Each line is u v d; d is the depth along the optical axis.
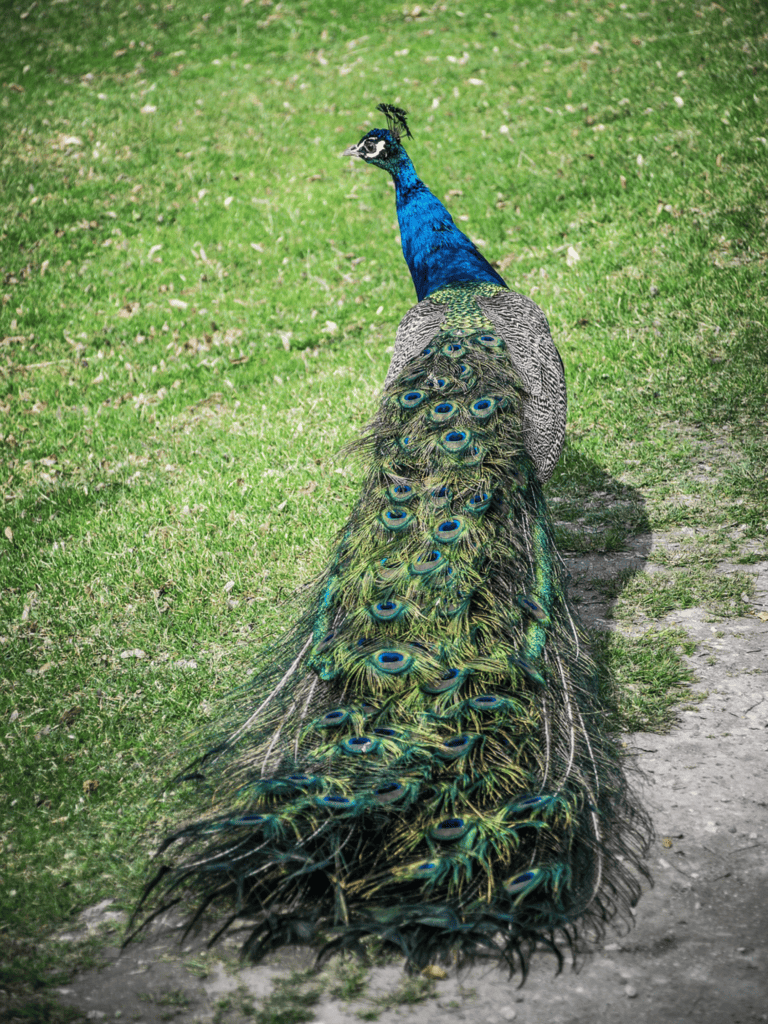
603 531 5.39
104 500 6.30
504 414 3.94
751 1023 2.47
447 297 4.96
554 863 2.68
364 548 3.56
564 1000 2.59
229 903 2.96
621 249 8.55
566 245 8.99
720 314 7.30
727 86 10.74
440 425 3.88
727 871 3.01
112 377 8.25
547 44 13.42
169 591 5.18
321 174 11.48
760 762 3.52
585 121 11.06
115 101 13.62
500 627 3.23
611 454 6.15
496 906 2.60
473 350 4.32
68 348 8.73
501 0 15.23
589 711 3.19
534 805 2.76
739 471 5.70
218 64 14.72
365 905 2.65
